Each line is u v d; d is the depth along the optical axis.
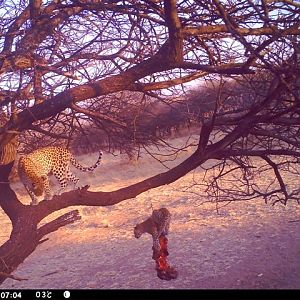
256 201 13.85
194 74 4.64
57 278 9.42
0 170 4.77
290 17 3.62
